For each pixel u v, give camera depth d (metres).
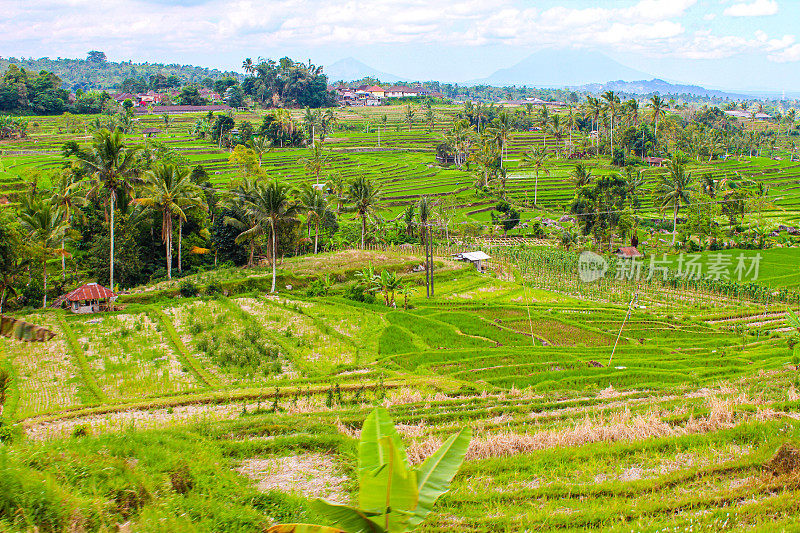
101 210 65.50
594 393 28.98
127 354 37.53
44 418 26.11
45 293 52.09
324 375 34.88
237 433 21.16
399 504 8.52
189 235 65.94
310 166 103.25
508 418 23.95
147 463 15.44
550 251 78.25
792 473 15.34
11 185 77.75
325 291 55.03
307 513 14.19
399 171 134.12
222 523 12.93
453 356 38.94
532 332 46.81
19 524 10.84
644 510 14.24
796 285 67.62
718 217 107.12
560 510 14.58
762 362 38.41
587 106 178.25
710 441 18.58
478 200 115.69
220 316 45.06
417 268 66.19
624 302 61.06
